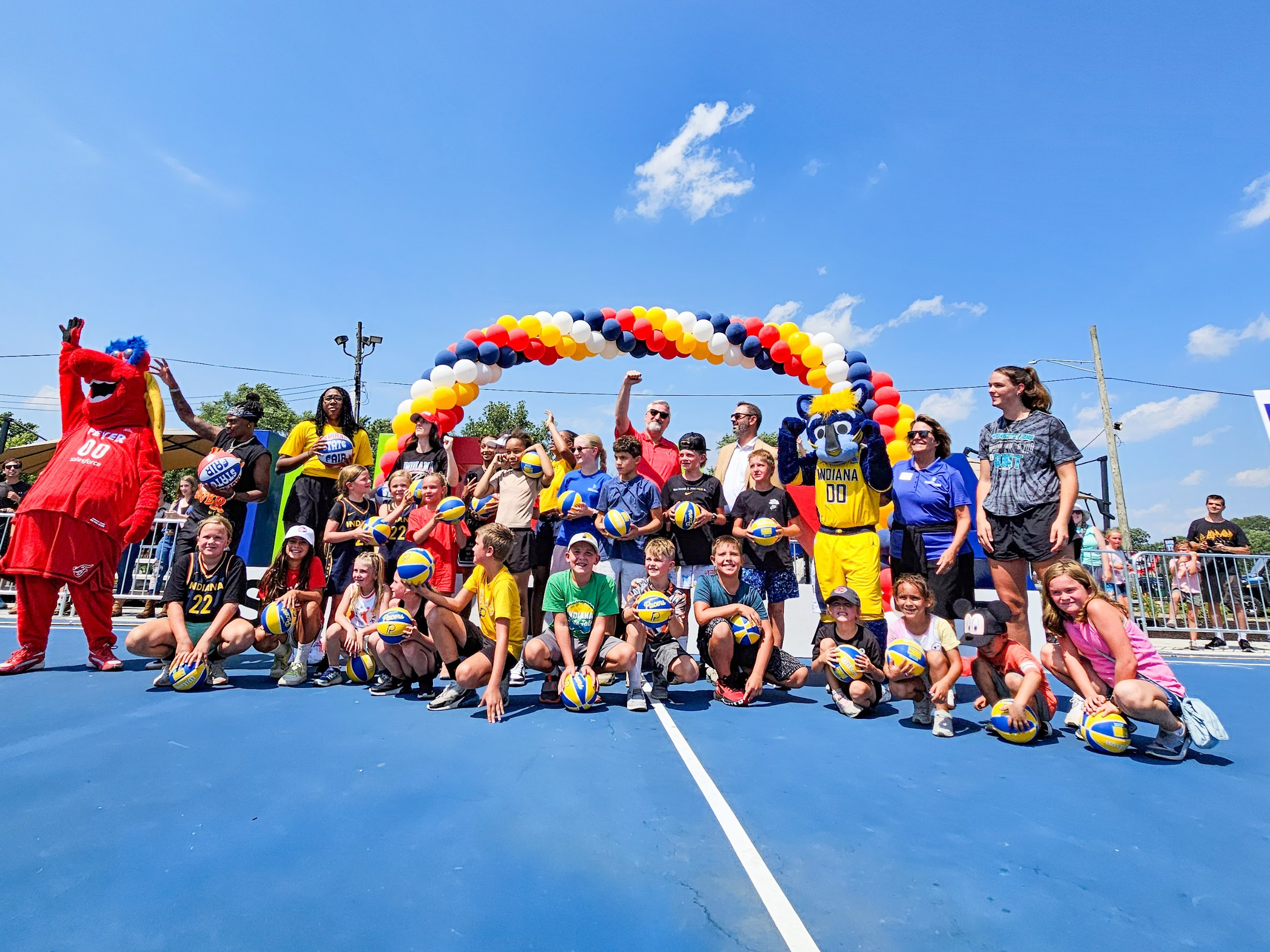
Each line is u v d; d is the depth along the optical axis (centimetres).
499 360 668
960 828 236
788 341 686
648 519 537
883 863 206
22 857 199
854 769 303
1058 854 216
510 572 573
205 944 156
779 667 482
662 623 422
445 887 186
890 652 394
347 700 430
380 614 485
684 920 171
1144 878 201
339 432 607
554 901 179
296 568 500
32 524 477
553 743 334
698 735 359
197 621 469
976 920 175
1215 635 886
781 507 529
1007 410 454
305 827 225
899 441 627
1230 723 418
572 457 618
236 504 559
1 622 751
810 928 168
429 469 608
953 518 480
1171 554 920
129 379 506
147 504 507
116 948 154
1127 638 340
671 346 701
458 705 420
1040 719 381
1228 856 217
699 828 230
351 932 163
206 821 228
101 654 498
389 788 262
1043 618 375
